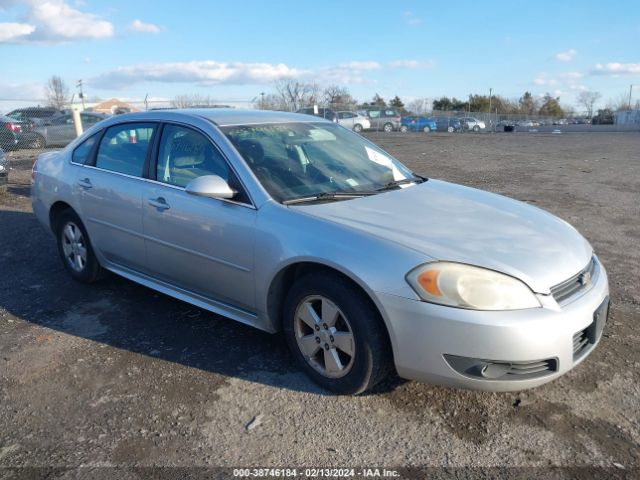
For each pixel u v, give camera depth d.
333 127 4.66
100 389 3.35
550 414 3.05
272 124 4.21
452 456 2.73
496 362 2.74
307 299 3.27
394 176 4.25
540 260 2.99
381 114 37.47
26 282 5.20
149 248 4.17
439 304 2.77
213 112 4.25
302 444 2.83
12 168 13.24
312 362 3.34
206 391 3.31
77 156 4.97
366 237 3.04
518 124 43.72
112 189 4.40
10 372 3.56
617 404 3.13
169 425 3.00
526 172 12.69
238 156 3.68
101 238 4.64
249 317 3.65
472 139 27.11
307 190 3.63
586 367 3.52
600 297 3.12
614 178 11.56
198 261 3.80
